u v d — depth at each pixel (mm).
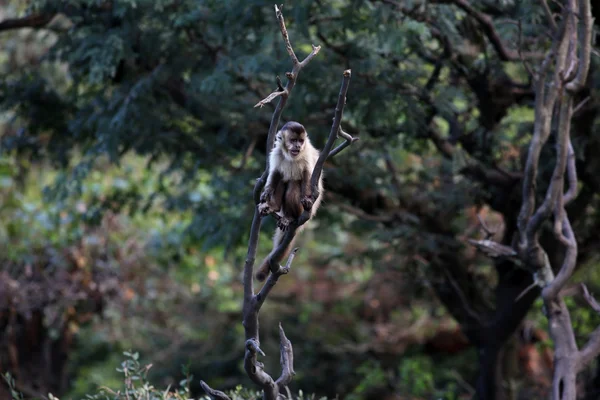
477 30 12391
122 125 12125
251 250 6621
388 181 14047
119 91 12516
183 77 13297
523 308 13820
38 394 17922
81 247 17141
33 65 16969
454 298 14930
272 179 6648
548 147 12391
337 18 11375
